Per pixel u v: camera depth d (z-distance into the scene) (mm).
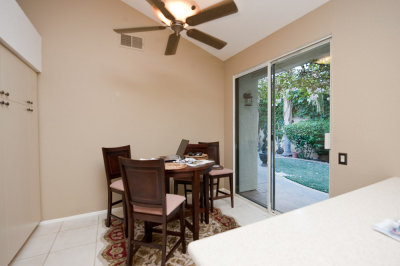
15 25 1664
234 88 3385
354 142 1691
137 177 1539
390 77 1458
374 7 1544
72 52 2459
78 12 2496
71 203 2475
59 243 1953
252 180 3113
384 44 1488
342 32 1768
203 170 1993
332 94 1867
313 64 2131
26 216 1939
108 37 2674
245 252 555
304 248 573
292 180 2430
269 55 2609
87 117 2549
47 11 2328
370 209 858
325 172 2039
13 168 1711
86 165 2551
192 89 3322
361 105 1637
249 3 2160
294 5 2037
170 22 1625
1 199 1524
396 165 1433
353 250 564
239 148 3363
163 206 1518
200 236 2084
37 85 2271
